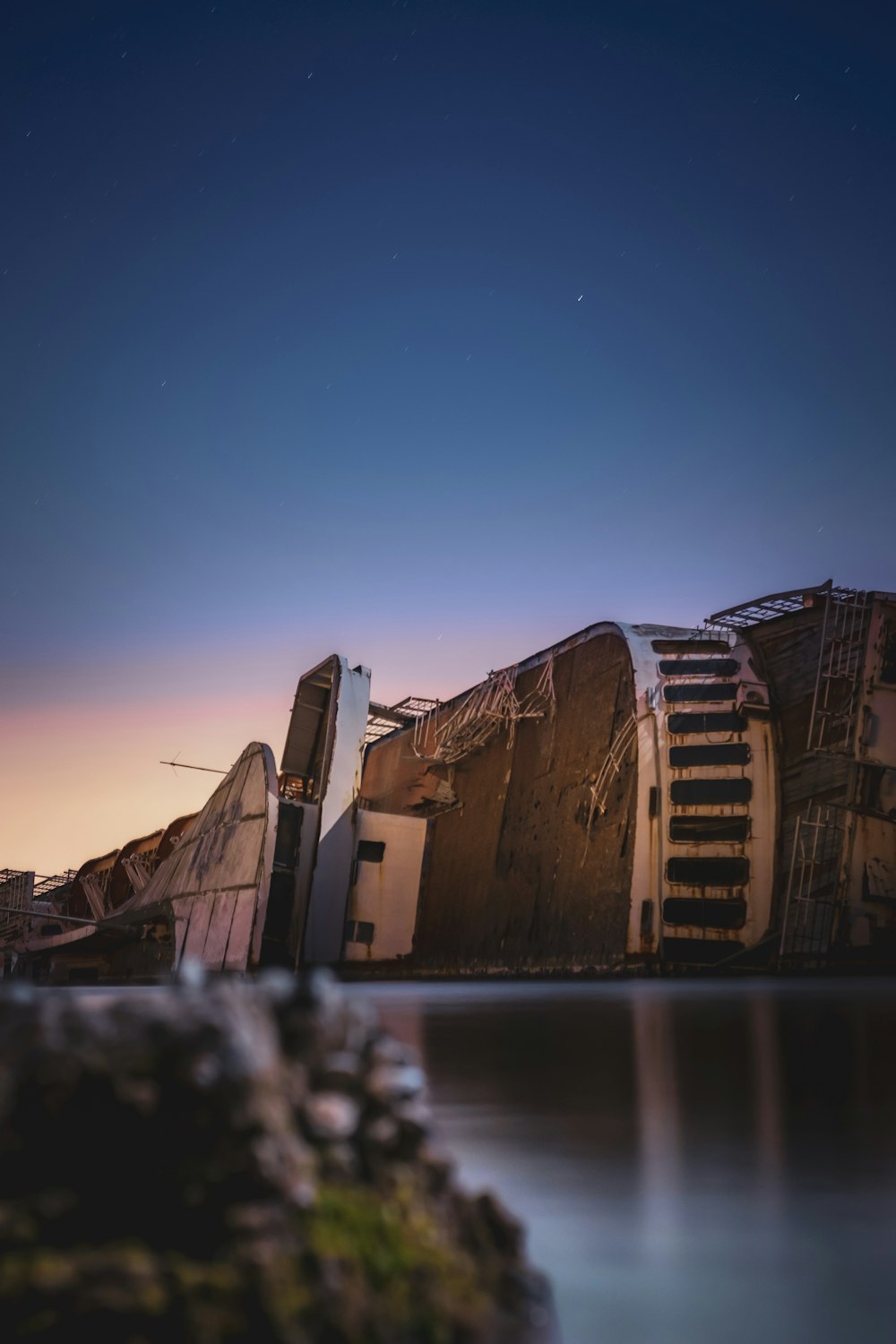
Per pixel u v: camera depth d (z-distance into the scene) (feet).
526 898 205.05
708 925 176.24
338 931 218.18
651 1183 14.71
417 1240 7.54
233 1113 7.15
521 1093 24.73
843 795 171.94
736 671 190.39
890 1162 15.80
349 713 226.79
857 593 179.83
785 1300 9.65
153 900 254.27
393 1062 8.51
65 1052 7.22
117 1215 7.01
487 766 234.99
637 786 182.50
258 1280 6.63
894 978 147.54
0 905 317.63
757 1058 32.17
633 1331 8.83
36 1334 6.30
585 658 209.67
